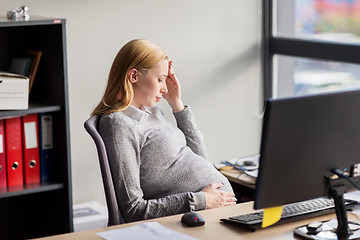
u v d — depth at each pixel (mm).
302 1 3959
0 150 2740
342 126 1731
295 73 4094
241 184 2867
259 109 4285
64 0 3398
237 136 4227
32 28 3033
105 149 2117
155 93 2344
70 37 3457
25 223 3121
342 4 3650
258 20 4156
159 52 2354
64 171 2848
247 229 1807
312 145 1695
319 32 3840
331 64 3768
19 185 2803
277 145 1642
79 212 3357
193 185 2385
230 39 4066
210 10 3953
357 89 1744
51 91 2883
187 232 1795
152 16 3727
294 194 1717
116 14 3588
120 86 2312
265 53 4223
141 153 2342
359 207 2053
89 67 3547
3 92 2650
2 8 3197
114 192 2111
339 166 1767
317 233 1766
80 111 3555
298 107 1643
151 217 2156
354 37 3592
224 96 4113
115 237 1739
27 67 2885
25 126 2779
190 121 2648
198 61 3959
